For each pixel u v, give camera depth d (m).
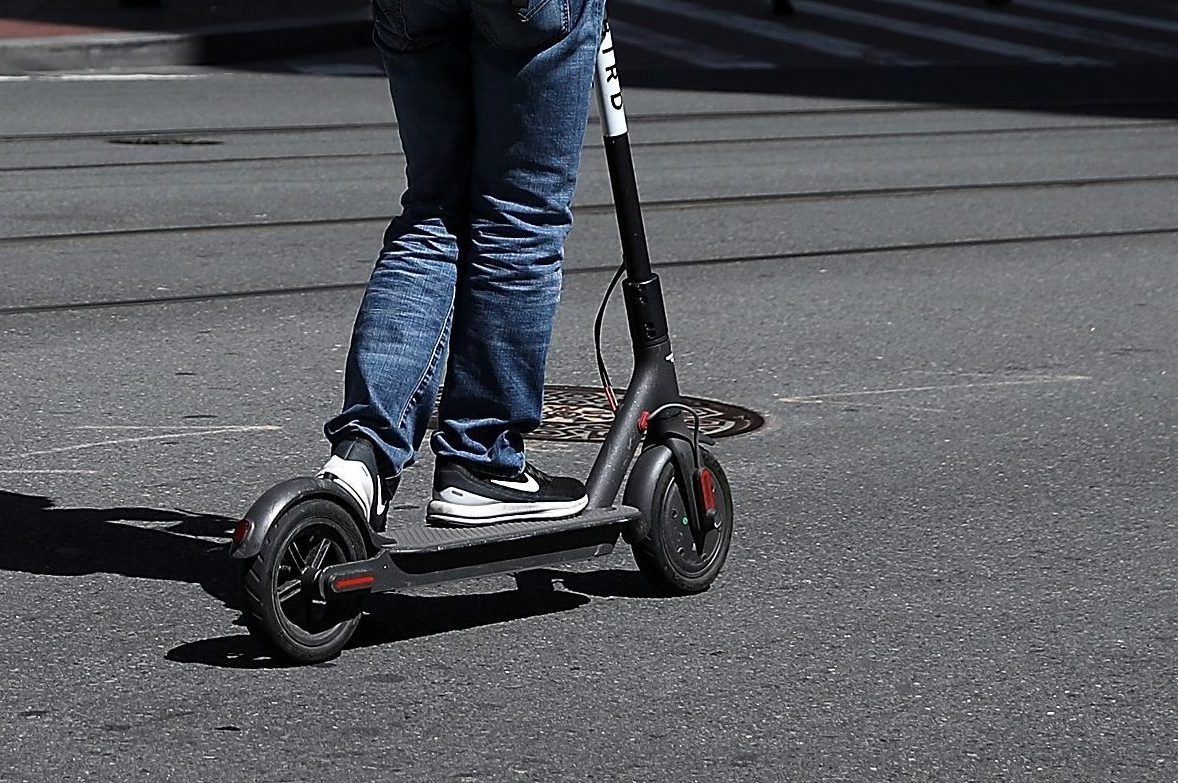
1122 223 19.00
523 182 7.09
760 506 9.26
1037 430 10.97
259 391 11.45
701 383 11.94
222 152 22.02
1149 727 6.52
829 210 19.28
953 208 19.62
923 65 35.81
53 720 6.37
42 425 10.52
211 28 33.94
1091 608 7.80
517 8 6.74
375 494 6.93
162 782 5.88
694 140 24.38
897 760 6.18
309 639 6.76
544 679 6.83
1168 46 40.62
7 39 31.27
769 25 41.50
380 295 7.04
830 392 11.78
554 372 12.15
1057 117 28.19
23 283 14.57
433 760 6.08
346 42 36.72
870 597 7.87
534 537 7.18
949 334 13.64
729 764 6.11
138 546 8.37
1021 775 6.09
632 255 7.75
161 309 13.82
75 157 21.22
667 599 7.79
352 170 20.95
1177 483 9.90
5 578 7.88
